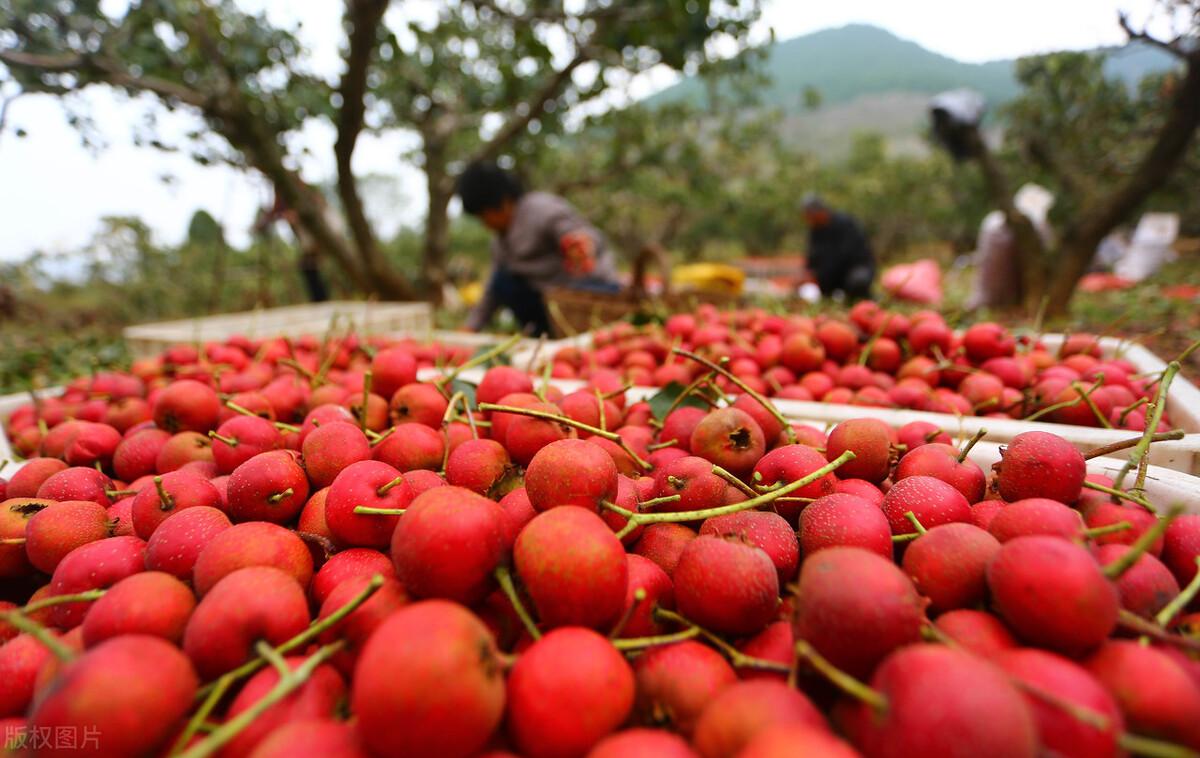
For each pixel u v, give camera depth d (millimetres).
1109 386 2355
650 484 1629
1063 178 8711
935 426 1964
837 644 956
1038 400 2320
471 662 870
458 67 8742
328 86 6934
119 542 1319
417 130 9133
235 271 10727
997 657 976
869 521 1280
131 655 904
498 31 8805
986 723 766
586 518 1133
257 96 6781
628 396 2541
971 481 1537
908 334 2977
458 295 10531
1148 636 1040
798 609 1044
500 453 1608
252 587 1073
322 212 7652
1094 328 5977
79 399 2947
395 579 1166
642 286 4555
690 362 2938
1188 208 13500
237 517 1470
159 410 2064
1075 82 8266
